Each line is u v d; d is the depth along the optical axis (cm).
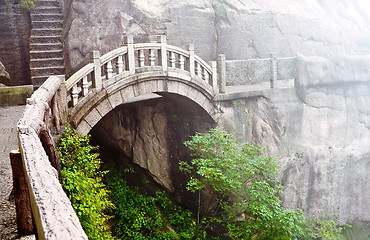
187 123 1214
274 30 1588
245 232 990
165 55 1038
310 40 1666
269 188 930
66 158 638
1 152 671
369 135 1395
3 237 401
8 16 1388
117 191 1166
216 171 928
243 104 1214
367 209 1409
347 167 1359
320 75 1305
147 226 1097
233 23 1498
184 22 1401
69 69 1307
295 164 1265
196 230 1097
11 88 1067
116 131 1209
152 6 1374
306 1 1802
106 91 919
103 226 632
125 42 966
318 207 1317
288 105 1272
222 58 1150
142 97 1236
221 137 1013
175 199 1249
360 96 1398
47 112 577
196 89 1118
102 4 1334
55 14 1402
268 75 1246
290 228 927
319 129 1315
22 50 1420
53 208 207
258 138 1221
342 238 1295
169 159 1236
